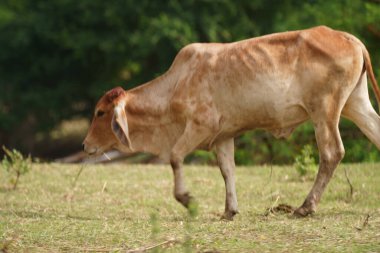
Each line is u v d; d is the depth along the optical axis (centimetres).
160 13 3991
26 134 4603
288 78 1340
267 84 1336
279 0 4003
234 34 3997
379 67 2631
